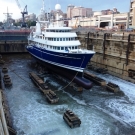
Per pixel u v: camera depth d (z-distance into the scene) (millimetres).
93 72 39500
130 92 28453
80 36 50500
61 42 32344
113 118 21016
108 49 38500
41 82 29406
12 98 25516
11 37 58844
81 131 18328
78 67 28984
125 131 18625
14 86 29922
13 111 22000
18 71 38938
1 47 57281
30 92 27703
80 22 97000
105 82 31219
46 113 21688
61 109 22750
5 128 11766
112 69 37719
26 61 49062
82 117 21031
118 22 79125
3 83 30750
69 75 31219
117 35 35656
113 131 18562
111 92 28484
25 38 59750
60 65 31656
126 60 33281
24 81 32469
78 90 28625
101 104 24438
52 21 46719
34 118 20594
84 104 24344
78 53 27688
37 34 42188
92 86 30109
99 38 41219
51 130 18359
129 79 33188
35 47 41125
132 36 31719
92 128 18938
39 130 18344
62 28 34062
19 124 19359
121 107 23625
